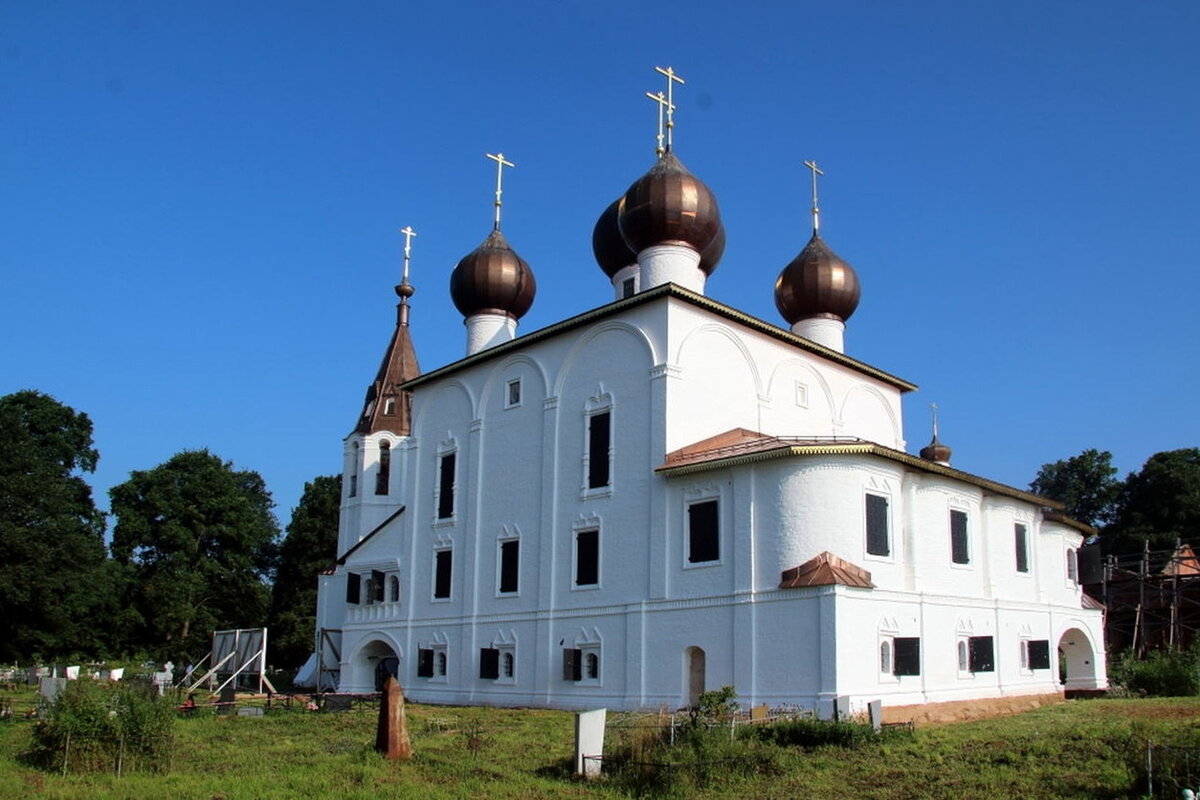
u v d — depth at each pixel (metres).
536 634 39.28
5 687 52.41
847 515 32.19
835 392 43.88
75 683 23.09
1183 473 78.19
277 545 95.81
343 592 55.38
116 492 81.94
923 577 34.62
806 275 48.56
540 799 18.11
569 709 37.03
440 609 44.62
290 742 26.14
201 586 80.12
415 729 29.61
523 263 53.31
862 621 31.16
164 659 78.19
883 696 31.23
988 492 38.53
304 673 56.03
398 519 48.78
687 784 19.16
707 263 45.16
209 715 33.53
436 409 47.59
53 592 66.12
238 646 47.28
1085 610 43.28
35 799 17.70
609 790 19.00
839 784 19.56
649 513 36.00
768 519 32.50
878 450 32.91
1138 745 18.16
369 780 19.75
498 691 40.53
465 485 44.75
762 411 39.78
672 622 34.41
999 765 21.22
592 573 37.72
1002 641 37.44
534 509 40.78
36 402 76.50
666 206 41.34
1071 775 19.75
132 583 79.25
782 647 31.20
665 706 29.94
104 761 21.02
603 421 38.62
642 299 37.44
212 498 82.94
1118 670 44.06
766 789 19.16
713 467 33.94
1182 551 62.91
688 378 37.03
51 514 67.75
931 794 18.48
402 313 62.91
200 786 18.92
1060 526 42.81
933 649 34.03
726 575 33.22
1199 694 39.56
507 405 43.38
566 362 40.66
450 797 18.03
